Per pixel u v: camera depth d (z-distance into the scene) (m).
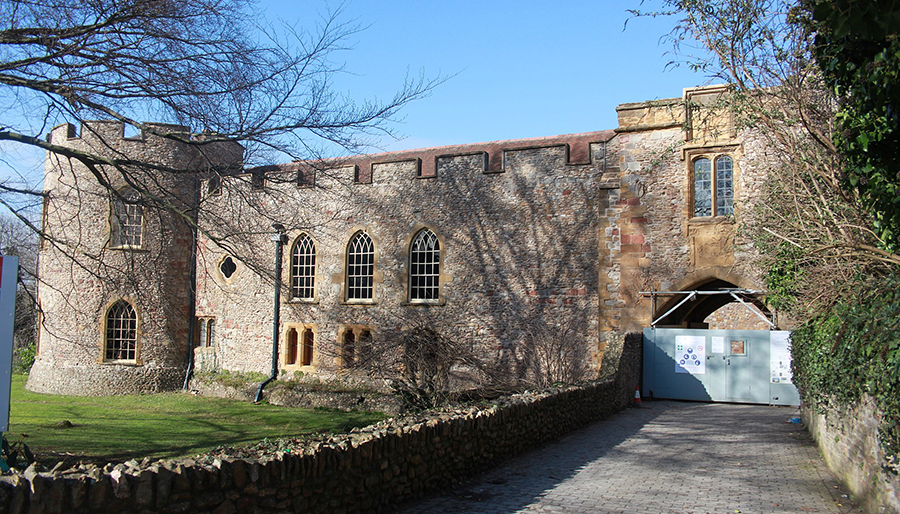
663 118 18.02
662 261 17.83
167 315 22.55
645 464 9.26
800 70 8.70
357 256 22.50
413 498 7.12
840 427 8.23
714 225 17.33
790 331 14.45
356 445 6.30
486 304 20.23
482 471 8.60
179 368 24.27
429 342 15.37
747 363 16.34
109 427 16.14
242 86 11.06
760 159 16.67
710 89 17.34
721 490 7.82
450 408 8.90
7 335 5.34
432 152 24.38
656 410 15.18
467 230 20.73
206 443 13.84
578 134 22.89
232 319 24.17
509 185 20.28
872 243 7.99
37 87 9.80
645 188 18.16
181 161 22.94
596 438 11.32
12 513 3.85
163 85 10.66
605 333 18.31
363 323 21.95
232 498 4.99
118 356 23.61
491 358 19.91
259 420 17.81
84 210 22.25
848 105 7.61
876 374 6.11
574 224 19.34
